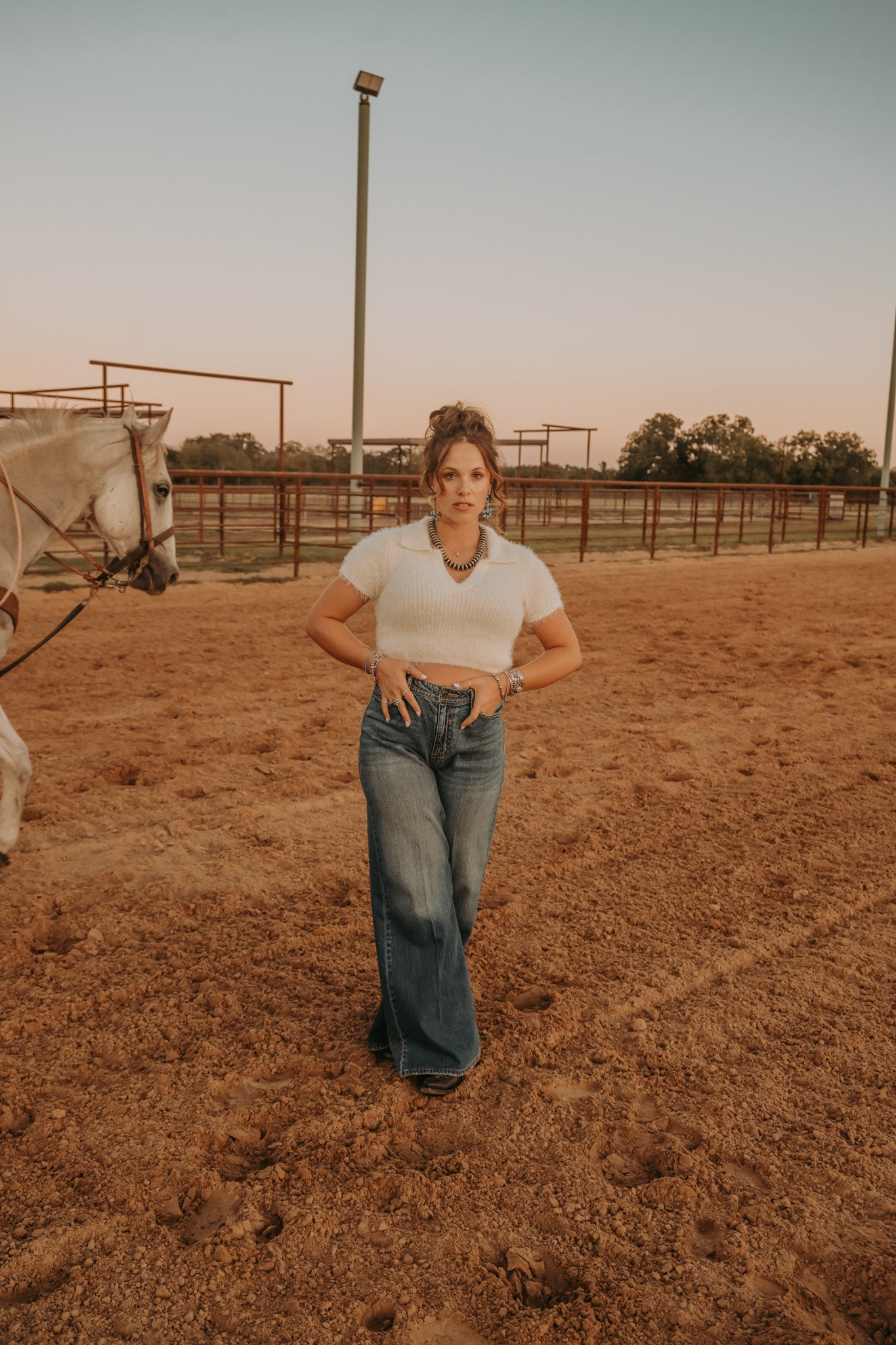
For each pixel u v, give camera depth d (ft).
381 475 48.52
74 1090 8.27
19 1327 5.87
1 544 12.46
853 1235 6.73
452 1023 8.30
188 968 10.39
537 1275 6.38
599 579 47.80
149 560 14.39
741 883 12.85
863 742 19.72
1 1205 6.89
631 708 22.24
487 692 7.82
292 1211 6.84
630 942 11.15
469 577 7.95
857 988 10.28
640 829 14.69
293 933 11.22
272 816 14.98
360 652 7.97
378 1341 5.81
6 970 10.28
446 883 8.20
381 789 7.96
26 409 13.06
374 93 51.44
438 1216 6.85
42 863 12.97
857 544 78.69
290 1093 8.27
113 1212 6.85
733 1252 6.54
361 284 52.80
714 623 34.65
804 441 262.47
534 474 105.40
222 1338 5.83
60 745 18.26
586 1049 9.02
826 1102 8.29
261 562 49.42
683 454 257.14
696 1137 7.82
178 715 20.75
